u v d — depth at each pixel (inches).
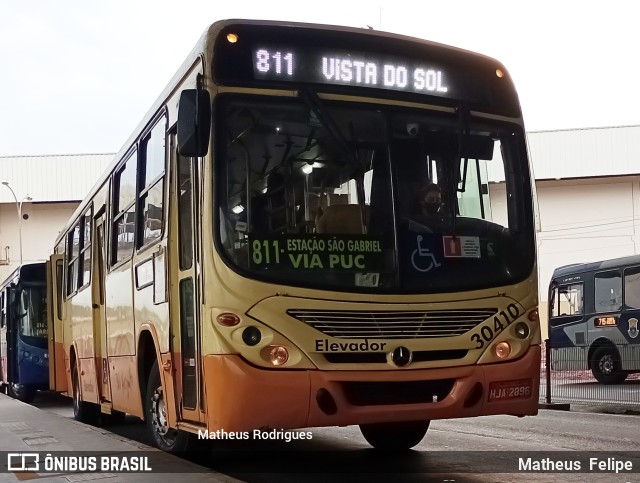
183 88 276.1
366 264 243.1
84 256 485.7
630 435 401.7
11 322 831.7
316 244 240.7
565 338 867.4
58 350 601.3
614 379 655.8
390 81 263.4
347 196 248.5
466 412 244.8
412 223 251.8
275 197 242.2
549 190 1780.3
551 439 384.8
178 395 274.2
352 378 232.2
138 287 333.4
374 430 339.9
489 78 278.7
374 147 255.8
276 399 227.0
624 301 796.6
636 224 1724.9
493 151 272.2
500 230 264.2
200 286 242.2
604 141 1734.7
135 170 351.3
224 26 252.1
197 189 249.3
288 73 253.3
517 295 258.2
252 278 233.0
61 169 1996.8
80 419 493.7
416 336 241.6
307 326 232.5
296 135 249.4
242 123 245.6
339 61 258.7
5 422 422.9
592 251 1749.5
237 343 229.5
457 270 252.8
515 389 252.1
